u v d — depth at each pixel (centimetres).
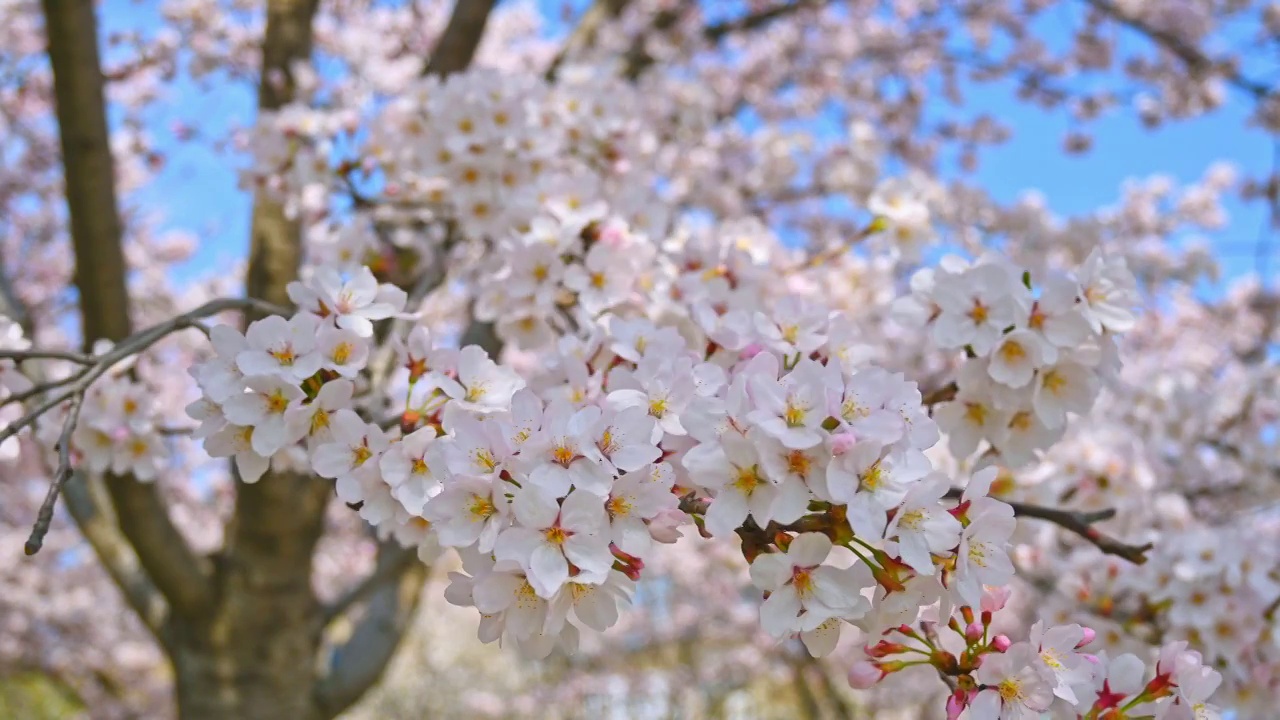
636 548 125
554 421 128
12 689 949
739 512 127
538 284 233
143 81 592
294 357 153
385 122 303
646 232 260
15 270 671
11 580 737
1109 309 181
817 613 126
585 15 537
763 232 272
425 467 151
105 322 371
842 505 131
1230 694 236
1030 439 191
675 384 146
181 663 404
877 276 324
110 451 234
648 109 438
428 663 1396
